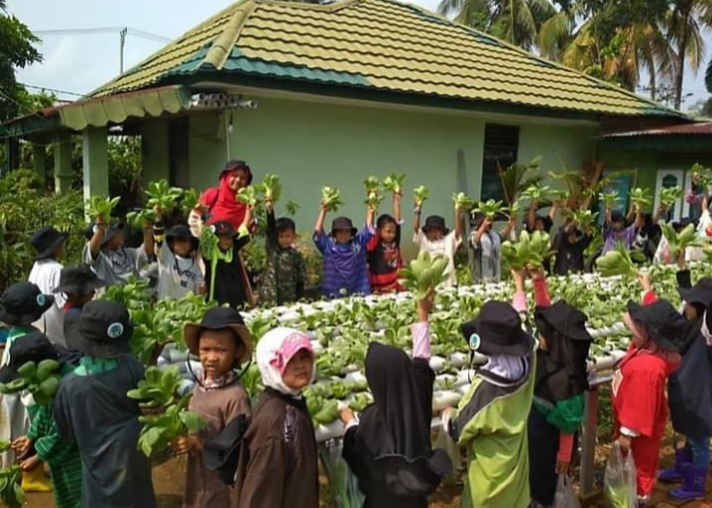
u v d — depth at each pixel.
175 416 2.53
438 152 10.25
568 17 22.41
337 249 6.41
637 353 3.60
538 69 11.98
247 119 8.34
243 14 9.24
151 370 2.63
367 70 9.10
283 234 6.02
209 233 5.13
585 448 3.98
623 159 12.04
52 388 2.86
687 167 11.26
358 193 9.45
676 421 4.09
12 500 3.04
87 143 8.00
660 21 21.09
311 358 2.41
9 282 7.46
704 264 6.45
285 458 2.32
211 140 8.38
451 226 10.50
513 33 24.20
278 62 8.12
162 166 9.74
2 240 7.32
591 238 8.76
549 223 8.55
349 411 2.87
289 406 2.39
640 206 8.73
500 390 2.84
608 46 19.98
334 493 2.83
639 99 12.17
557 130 11.84
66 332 3.71
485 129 10.84
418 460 2.46
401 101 9.02
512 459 2.85
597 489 4.09
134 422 2.82
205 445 2.49
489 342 2.85
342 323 4.26
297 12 10.13
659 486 4.33
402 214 9.95
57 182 10.17
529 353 2.89
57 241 4.83
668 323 3.45
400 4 12.45
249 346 2.82
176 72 7.43
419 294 2.97
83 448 2.76
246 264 6.81
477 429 2.82
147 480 2.90
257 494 2.27
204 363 2.79
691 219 10.18
